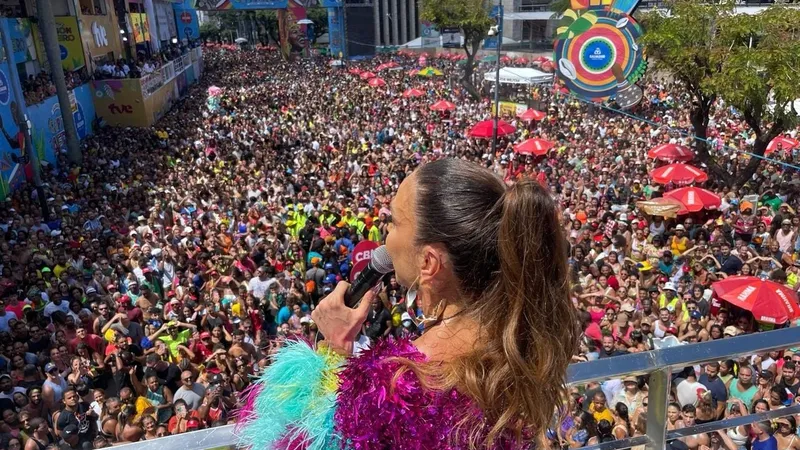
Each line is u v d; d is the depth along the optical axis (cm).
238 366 823
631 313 927
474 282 112
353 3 6694
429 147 2297
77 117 2703
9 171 1873
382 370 105
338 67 5594
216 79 5034
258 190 1756
